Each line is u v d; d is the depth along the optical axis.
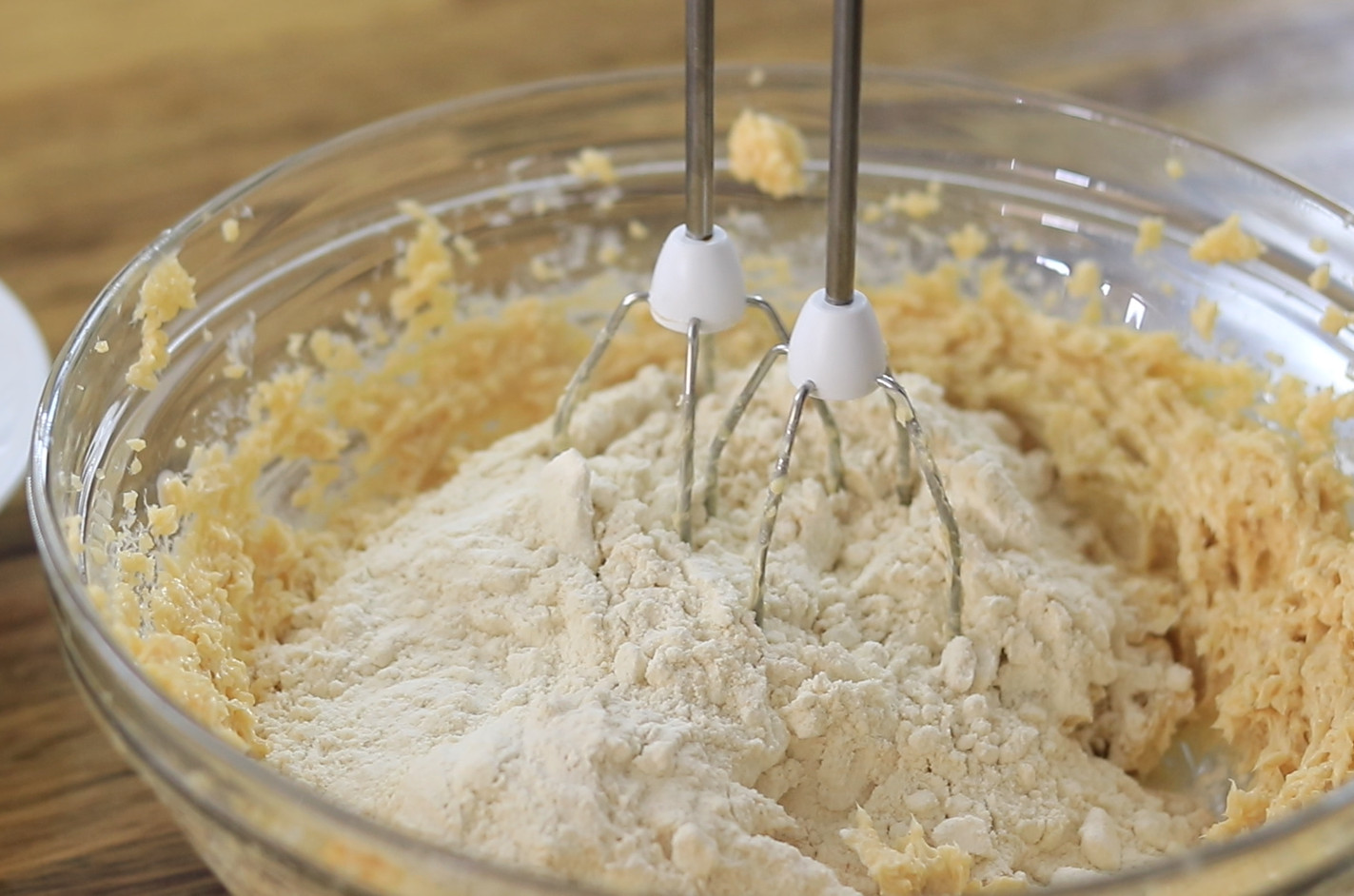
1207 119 0.75
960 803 0.53
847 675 0.54
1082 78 0.78
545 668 0.54
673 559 0.56
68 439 0.52
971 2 0.83
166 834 0.57
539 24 0.83
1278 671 0.56
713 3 0.52
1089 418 0.62
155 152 0.75
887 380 0.53
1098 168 0.62
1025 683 0.56
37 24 0.82
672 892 0.49
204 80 0.79
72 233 0.72
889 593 0.57
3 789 0.58
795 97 0.63
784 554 0.56
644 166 0.64
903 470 0.58
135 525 0.55
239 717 0.53
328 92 0.78
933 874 0.51
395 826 0.50
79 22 0.82
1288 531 0.57
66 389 0.53
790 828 0.52
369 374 0.62
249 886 0.49
